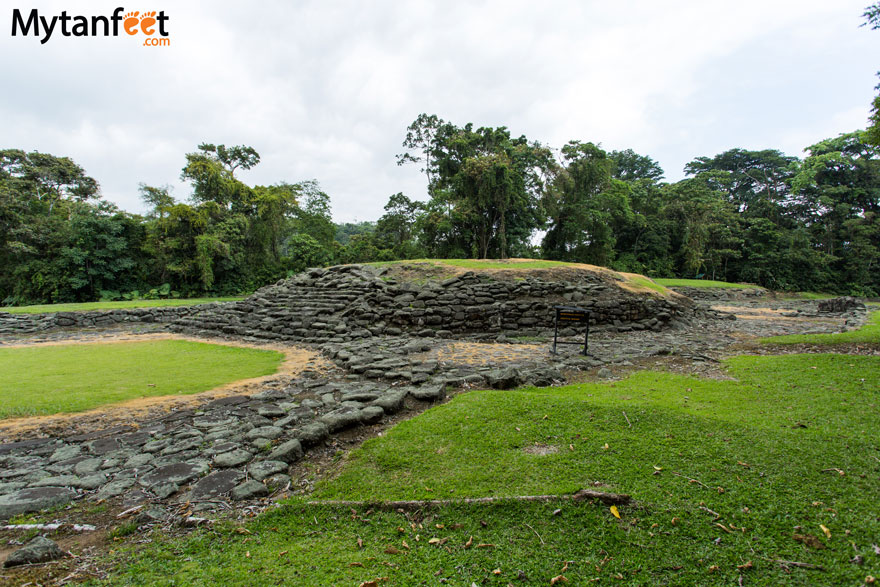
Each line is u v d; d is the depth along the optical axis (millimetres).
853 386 5309
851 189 41125
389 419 4613
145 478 3322
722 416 4285
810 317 16875
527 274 13609
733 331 12008
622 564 2236
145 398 5543
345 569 2250
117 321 14523
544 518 2615
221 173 28500
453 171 30891
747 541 2338
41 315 13539
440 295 12133
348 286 13406
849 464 3100
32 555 2303
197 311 14375
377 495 2959
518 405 4527
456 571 2234
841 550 2225
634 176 53094
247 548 2447
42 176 27031
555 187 30094
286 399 5523
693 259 36812
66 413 4918
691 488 2844
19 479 3305
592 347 9188
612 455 3354
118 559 2342
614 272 15508
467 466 3305
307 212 37844
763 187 48281
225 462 3543
